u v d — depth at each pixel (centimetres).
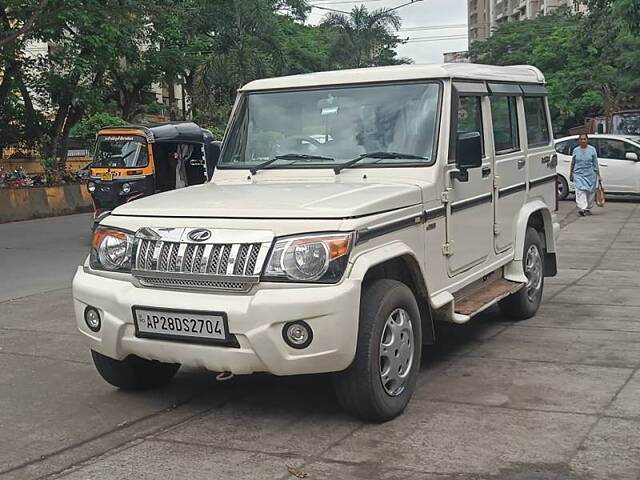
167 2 2383
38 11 1775
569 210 1816
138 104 3045
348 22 4669
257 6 3047
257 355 452
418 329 521
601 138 2008
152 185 1555
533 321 765
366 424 493
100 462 449
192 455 454
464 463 427
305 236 454
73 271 1159
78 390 586
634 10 1733
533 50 4925
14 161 2411
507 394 543
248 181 598
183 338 470
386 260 481
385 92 596
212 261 464
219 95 3197
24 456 461
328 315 444
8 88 2234
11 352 696
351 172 571
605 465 420
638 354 636
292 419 509
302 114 614
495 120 694
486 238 663
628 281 968
